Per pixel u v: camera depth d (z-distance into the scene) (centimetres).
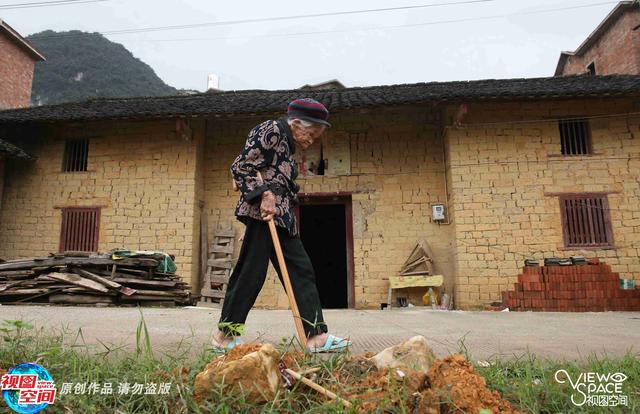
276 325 413
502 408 157
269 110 948
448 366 167
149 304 816
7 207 1080
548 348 300
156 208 1038
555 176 969
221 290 1011
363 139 1059
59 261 801
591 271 872
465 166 977
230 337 238
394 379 161
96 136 1089
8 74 1595
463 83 1148
